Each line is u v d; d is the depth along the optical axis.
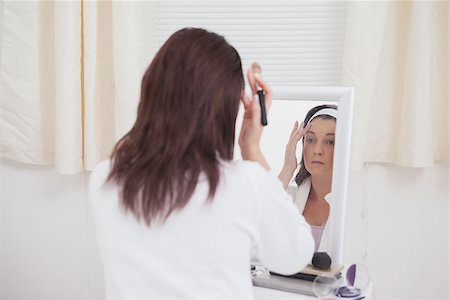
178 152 1.07
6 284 2.50
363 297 1.55
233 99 1.12
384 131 2.27
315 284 1.54
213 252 1.07
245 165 1.12
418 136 2.14
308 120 1.70
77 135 2.20
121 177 1.10
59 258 2.48
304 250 1.17
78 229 2.45
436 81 2.24
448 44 2.20
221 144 1.11
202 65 1.09
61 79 2.14
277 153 1.74
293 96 1.72
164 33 2.33
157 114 1.09
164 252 1.08
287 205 1.15
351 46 2.09
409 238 2.38
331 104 1.67
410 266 2.40
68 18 2.11
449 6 2.18
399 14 2.20
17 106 2.26
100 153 2.30
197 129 1.08
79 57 2.17
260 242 1.17
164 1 2.30
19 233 2.46
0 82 2.24
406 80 2.16
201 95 1.08
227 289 1.08
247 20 2.31
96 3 2.14
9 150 2.31
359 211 2.36
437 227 2.37
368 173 2.33
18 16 2.20
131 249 1.08
